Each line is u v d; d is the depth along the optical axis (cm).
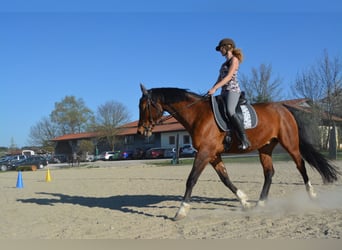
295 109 809
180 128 5594
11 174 2756
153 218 690
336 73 3622
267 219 631
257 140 722
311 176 1373
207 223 626
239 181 1296
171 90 715
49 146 8319
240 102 716
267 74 4291
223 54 709
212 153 682
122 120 7088
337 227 547
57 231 619
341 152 3275
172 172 2011
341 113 3562
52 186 1477
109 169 2747
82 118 8925
